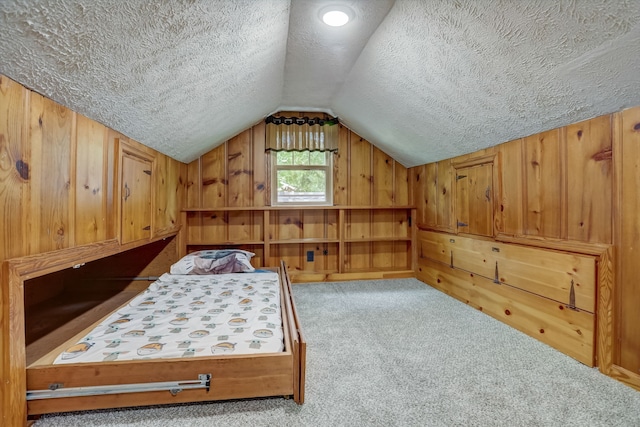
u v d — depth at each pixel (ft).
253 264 11.75
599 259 5.15
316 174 12.21
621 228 4.87
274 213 11.93
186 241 10.90
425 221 11.37
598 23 3.67
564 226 5.87
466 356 5.74
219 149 11.38
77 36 3.11
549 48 4.33
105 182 5.41
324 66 7.77
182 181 10.83
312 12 5.44
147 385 4.09
